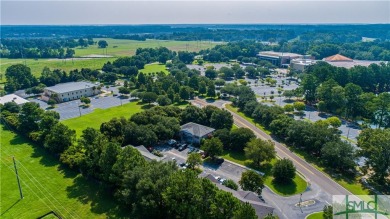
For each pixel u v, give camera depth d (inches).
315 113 6904.5
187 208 2731.3
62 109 7111.2
